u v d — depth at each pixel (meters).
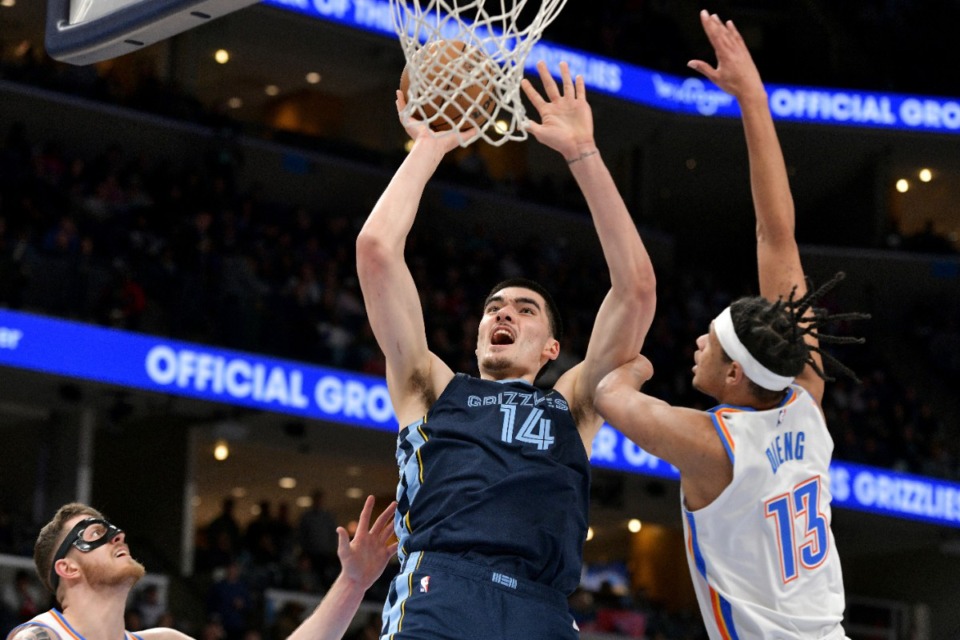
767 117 3.42
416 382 3.48
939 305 22.48
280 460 18.02
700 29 23.14
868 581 20.78
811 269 22.67
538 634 3.12
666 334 18.56
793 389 3.08
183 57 19.66
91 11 3.97
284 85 21.47
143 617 12.71
